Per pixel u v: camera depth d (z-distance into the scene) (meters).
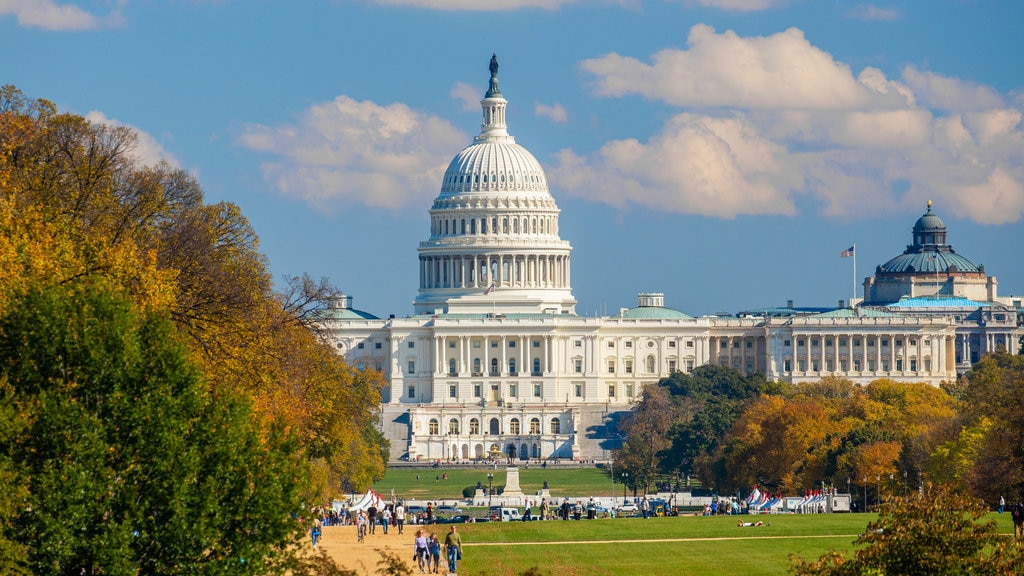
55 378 126.75
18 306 128.75
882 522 134.75
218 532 126.75
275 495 129.75
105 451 124.00
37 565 120.81
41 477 121.69
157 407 127.06
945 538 130.75
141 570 125.12
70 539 120.88
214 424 130.88
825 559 135.00
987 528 131.75
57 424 123.00
